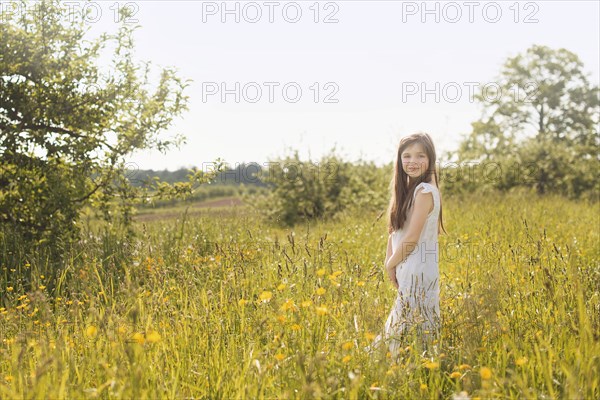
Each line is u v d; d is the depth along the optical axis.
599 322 3.27
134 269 5.16
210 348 3.23
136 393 2.43
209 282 4.72
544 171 20.92
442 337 3.30
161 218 9.65
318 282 3.74
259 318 3.44
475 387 2.75
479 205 12.59
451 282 4.86
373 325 3.23
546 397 2.61
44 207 7.42
